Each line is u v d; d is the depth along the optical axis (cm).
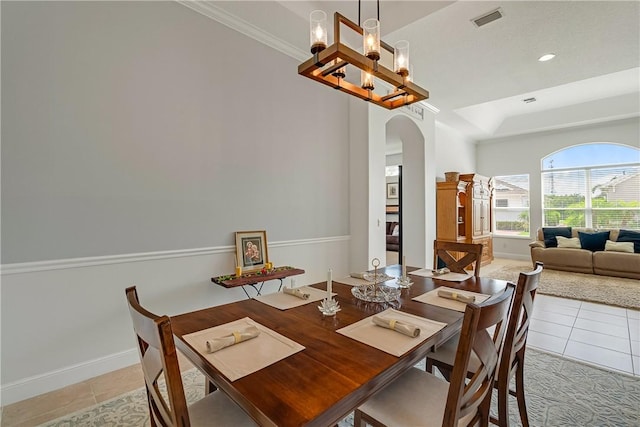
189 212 257
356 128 397
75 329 206
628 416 179
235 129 286
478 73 396
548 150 710
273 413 76
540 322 329
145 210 234
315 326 132
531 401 194
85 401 189
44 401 188
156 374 92
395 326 125
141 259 233
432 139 530
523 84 431
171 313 247
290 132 333
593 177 659
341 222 393
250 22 285
